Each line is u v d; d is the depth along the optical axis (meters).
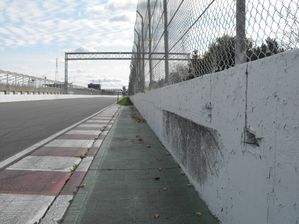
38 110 26.42
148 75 16.02
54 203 4.87
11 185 5.68
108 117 20.78
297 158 2.33
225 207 3.84
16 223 4.16
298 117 2.32
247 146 3.17
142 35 19.53
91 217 4.37
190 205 4.75
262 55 3.18
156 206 4.73
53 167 6.95
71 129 13.70
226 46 4.13
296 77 2.34
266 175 2.78
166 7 9.09
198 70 5.56
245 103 3.20
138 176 6.29
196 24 5.62
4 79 46.91
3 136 11.39
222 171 3.94
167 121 8.72
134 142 10.27
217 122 4.09
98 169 6.85
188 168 5.95
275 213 2.63
